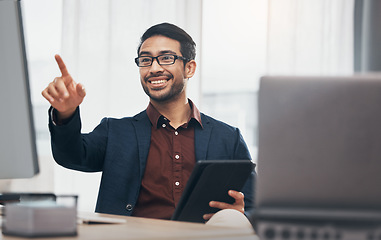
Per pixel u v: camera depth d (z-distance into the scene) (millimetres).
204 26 3070
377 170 729
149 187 1789
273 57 3016
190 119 1896
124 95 2789
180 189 1790
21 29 820
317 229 727
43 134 2693
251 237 826
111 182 1770
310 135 736
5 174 812
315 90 739
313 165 734
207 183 1325
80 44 2758
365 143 731
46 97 1153
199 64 2842
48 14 2785
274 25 3021
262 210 733
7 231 777
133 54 2807
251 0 3168
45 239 729
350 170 731
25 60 827
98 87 2764
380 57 3113
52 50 2770
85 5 2773
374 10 3113
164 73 1884
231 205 1403
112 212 1739
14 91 816
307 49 3051
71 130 1478
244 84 3154
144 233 818
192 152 1856
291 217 729
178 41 1927
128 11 2816
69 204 806
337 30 3123
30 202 824
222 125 1973
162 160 1815
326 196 732
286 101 741
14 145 818
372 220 724
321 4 3070
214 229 897
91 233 806
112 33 2791
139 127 1867
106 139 1862
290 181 734
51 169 2627
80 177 2666
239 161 1344
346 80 738
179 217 1358
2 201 1239
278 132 739
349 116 735
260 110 744
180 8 2869
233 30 3152
